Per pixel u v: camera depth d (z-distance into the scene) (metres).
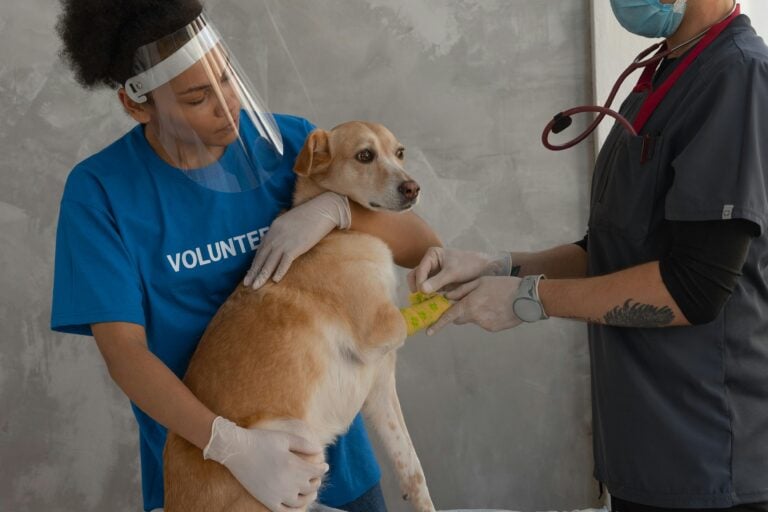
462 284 1.93
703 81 1.63
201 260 1.80
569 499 3.29
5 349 3.27
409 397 3.33
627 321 1.63
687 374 1.63
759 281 1.63
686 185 1.54
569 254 2.08
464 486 3.33
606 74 3.07
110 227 1.70
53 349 3.27
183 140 1.66
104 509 3.32
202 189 1.79
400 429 2.02
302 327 1.83
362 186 1.98
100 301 1.64
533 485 3.31
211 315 1.86
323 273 1.89
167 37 1.55
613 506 1.80
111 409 3.30
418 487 2.01
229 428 1.60
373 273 1.91
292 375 1.79
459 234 3.28
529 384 3.29
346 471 1.99
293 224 1.86
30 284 3.26
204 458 1.65
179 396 1.59
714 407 1.62
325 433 1.84
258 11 3.27
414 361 3.32
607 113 1.71
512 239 3.26
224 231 1.83
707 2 1.69
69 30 1.65
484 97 3.23
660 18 1.68
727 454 1.62
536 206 3.24
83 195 1.71
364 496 2.02
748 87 1.55
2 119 3.22
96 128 3.24
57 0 3.20
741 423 1.62
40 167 3.24
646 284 1.59
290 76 3.28
